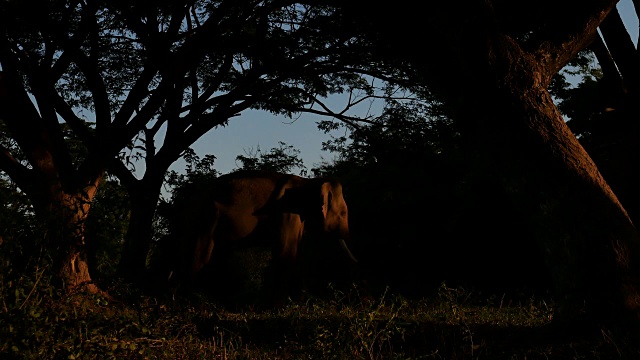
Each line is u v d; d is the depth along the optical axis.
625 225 7.95
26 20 13.66
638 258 7.78
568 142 8.38
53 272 5.75
